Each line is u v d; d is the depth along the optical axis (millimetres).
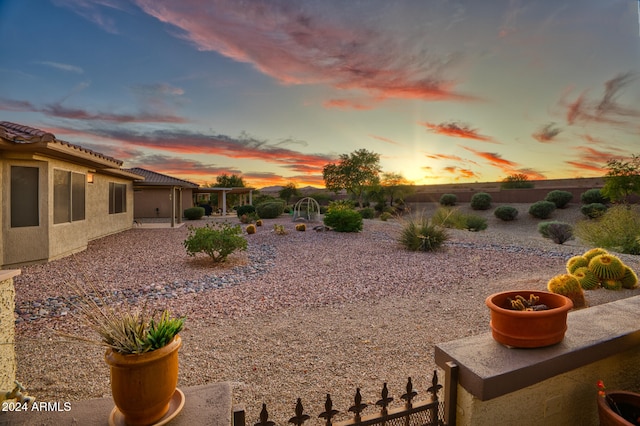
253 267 8164
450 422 1606
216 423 1334
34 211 8102
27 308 5039
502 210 25703
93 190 12812
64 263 8375
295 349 3607
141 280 6848
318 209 20094
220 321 4504
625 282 5477
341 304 5270
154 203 24297
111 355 1269
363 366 3225
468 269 7703
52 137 6992
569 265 6098
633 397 1726
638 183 20766
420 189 50531
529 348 1705
